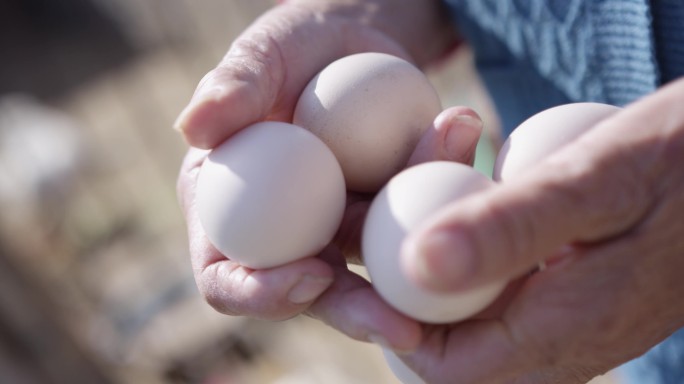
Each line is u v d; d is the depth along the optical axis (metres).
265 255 0.37
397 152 0.40
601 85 0.44
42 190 1.22
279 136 0.38
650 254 0.34
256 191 0.37
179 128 0.38
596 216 0.33
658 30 0.41
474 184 0.36
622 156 0.33
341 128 0.40
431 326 0.37
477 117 0.39
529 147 0.37
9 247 0.74
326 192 0.37
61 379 0.77
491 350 0.35
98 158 1.42
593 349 0.36
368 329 0.36
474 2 0.48
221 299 0.39
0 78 1.96
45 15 2.06
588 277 0.34
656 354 0.46
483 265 0.31
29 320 0.74
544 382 0.38
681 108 0.33
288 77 0.42
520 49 0.47
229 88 0.38
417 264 0.31
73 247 1.17
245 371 0.89
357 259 0.41
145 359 0.91
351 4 0.47
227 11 1.30
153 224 1.20
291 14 0.44
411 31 0.50
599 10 0.42
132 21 1.80
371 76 0.40
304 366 0.87
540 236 0.32
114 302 1.00
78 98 1.75
